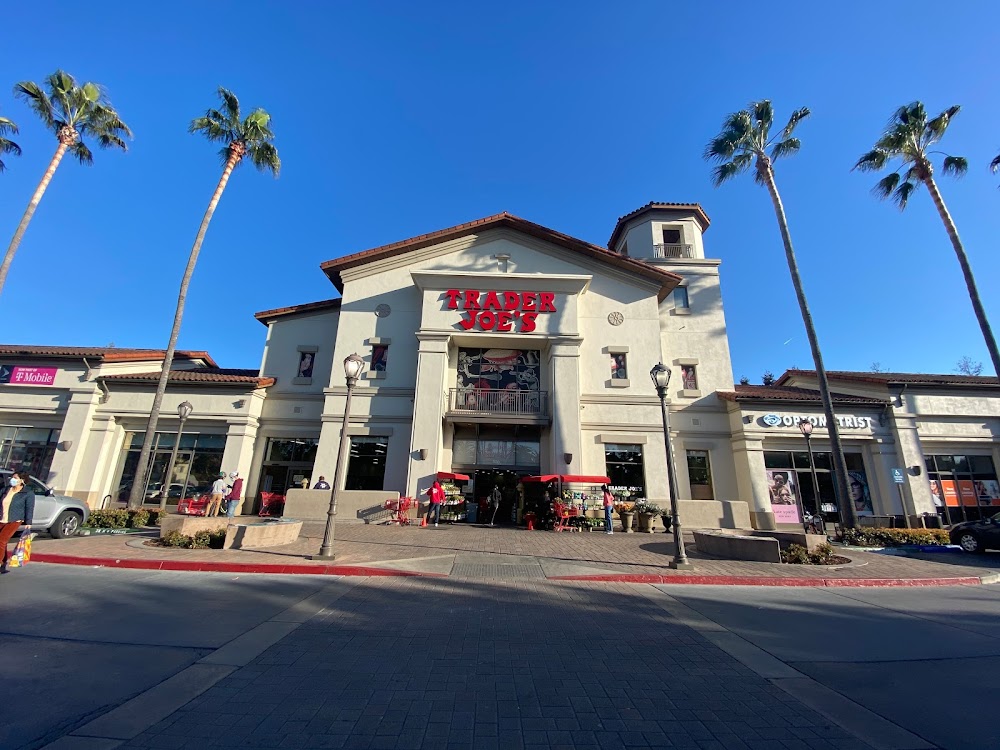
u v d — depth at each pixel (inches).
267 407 874.1
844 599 330.0
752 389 965.2
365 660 194.2
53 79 772.6
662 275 878.4
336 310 926.4
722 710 156.9
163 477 826.2
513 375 858.1
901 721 151.3
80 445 805.2
